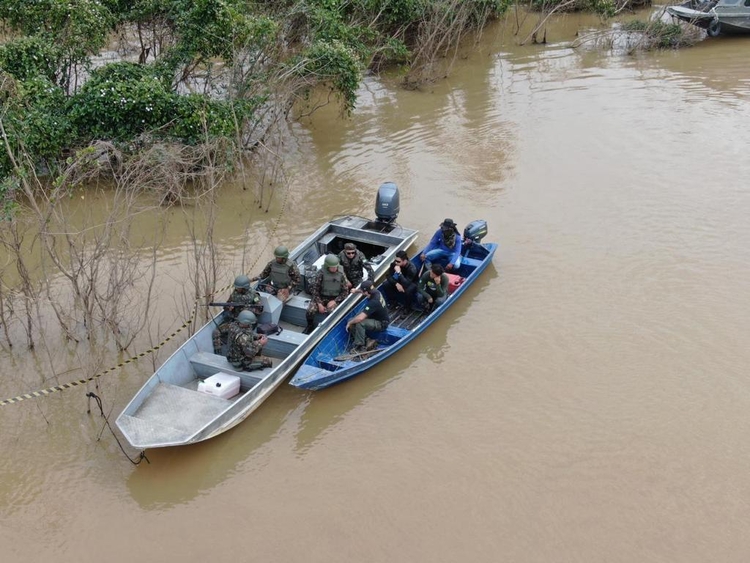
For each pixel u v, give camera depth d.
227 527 8.21
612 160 16.33
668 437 9.20
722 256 12.77
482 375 10.41
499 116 18.89
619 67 22.16
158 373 9.58
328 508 8.41
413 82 21.38
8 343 10.90
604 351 10.70
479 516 8.24
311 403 10.02
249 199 15.09
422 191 15.35
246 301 10.56
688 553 7.75
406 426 9.59
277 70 17.14
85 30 16.06
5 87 13.93
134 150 14.87
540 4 26.86
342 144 17.56
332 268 10.94
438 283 11.33
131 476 8.89
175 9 16.95
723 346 10.67
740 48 23.50
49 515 8.38
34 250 13.20
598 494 8.48
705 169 15.77
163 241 13.61
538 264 12.79
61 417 9.71
